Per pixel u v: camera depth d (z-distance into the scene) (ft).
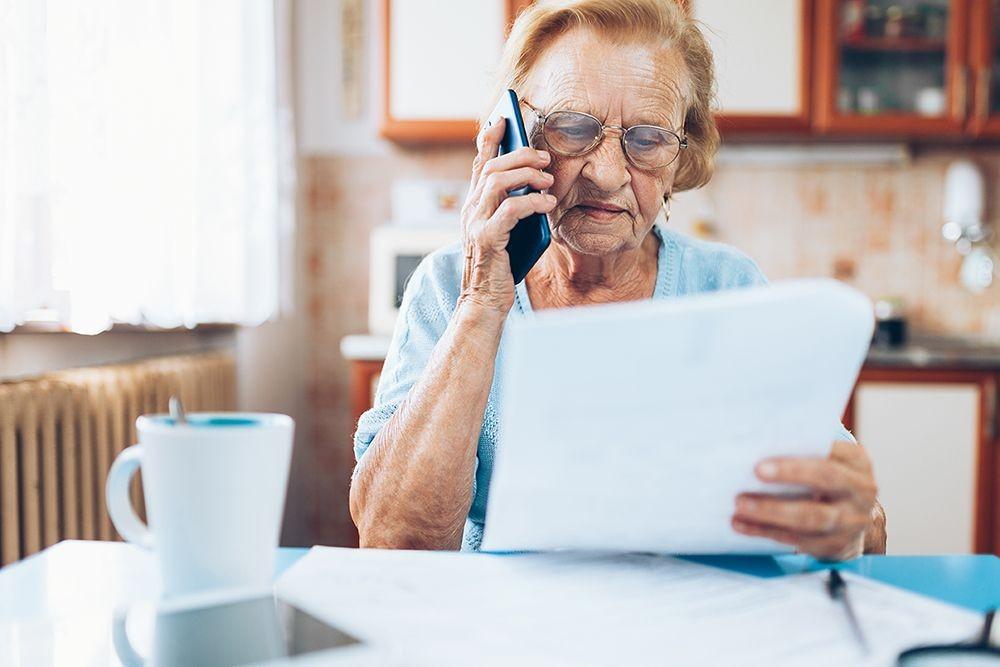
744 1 8.54
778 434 1.91
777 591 1.91
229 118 7.00
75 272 4.80
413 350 3.33
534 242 2.81
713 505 2.01
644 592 1.90
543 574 2.02
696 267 3.60
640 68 2.95
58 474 4.82
